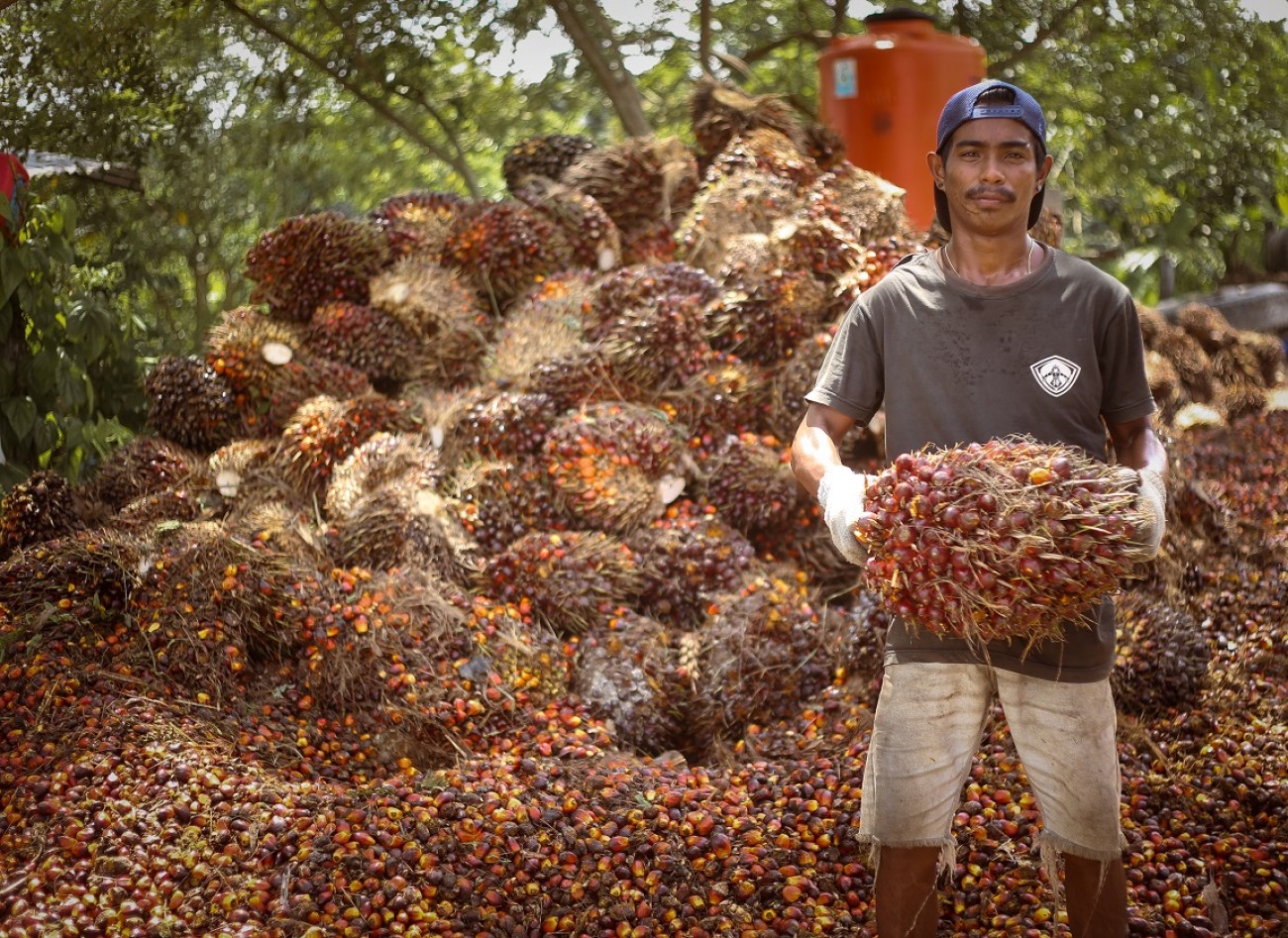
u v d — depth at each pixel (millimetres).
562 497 4395
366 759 3504
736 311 4984
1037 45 9383
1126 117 9859
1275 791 3131
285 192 11391
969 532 1970
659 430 4520
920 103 6473
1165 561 4277
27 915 2463
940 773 2240
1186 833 3023
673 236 5934
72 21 8523
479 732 3568
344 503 4391
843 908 2814
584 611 4020
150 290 10492
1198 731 3576
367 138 11109
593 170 6059
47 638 3752
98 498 5020
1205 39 9289
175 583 3861
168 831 2875
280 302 5688
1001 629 2029
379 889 2736
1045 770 2230
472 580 4156
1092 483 1984
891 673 2273
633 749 3701
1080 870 2293
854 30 10109
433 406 4863
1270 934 2688
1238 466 5672
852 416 2402
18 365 5938
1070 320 2227
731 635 3863
